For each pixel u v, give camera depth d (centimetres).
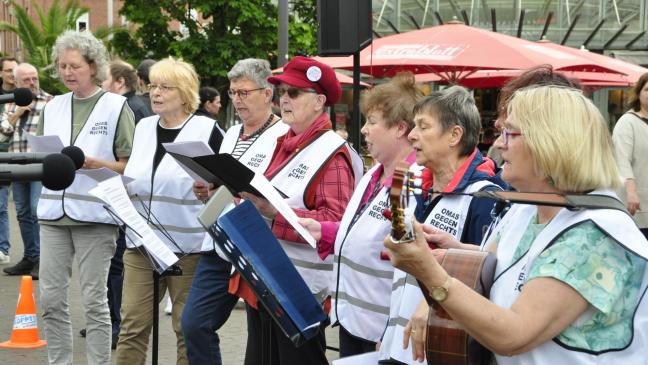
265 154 482
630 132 714
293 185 437
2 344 680
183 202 533
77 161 288
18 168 185
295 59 452
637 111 726
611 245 230
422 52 942
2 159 229
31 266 956
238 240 340
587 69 1068
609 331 234
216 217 342
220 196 346
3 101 308
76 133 570
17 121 934
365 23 650
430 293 228
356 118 653
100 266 545
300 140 446
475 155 357
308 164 437
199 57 2436
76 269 993
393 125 390
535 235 247
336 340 726
